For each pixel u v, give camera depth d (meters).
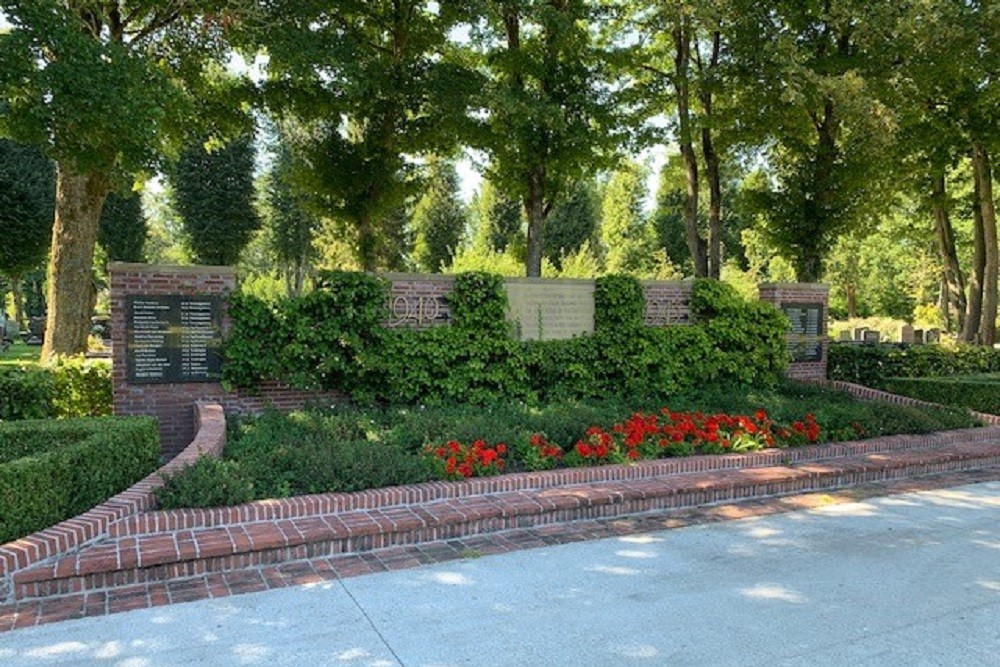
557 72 14.84
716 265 18.47
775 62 14.43
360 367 9.30
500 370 10.23
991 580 5.07
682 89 16.92
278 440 7.25
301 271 35.25
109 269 8.29
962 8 14.05
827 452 8.48
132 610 4.29
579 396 10.88
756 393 11.77
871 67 15.17
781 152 17.78
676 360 11.66
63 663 3.65
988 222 20.34
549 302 10.98
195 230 35.94
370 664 3.70
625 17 16.70
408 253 46.44
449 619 4.26
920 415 10.10
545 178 16.39
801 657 3.86
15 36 8.86
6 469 4.60
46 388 8.70
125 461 6.00
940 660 3.85
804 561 5.41
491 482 6.47
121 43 11.16
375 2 14.98
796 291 13.77
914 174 19.92
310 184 15.48
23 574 4.38
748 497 7.24
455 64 15.25
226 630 4.06
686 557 5.45
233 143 35.44
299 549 5.20
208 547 4.88
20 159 24.95
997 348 19.33
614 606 4.50
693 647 3.96
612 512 6.50
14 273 26.22
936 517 6.73
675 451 7.87
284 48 11.77
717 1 14.71
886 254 42.81
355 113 15.02
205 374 8.76
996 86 16.08
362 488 6.15
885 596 4.74
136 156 10.64
